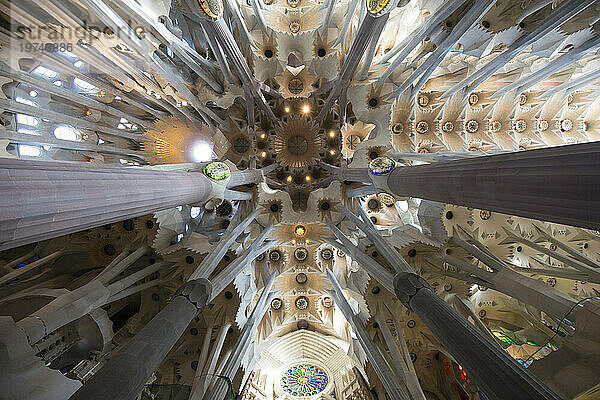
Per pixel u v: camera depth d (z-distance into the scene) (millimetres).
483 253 13320
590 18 11742
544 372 7750
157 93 13969
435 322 6848
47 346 9977
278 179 19797
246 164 18547
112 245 15383
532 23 12992
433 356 15805
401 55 13953
